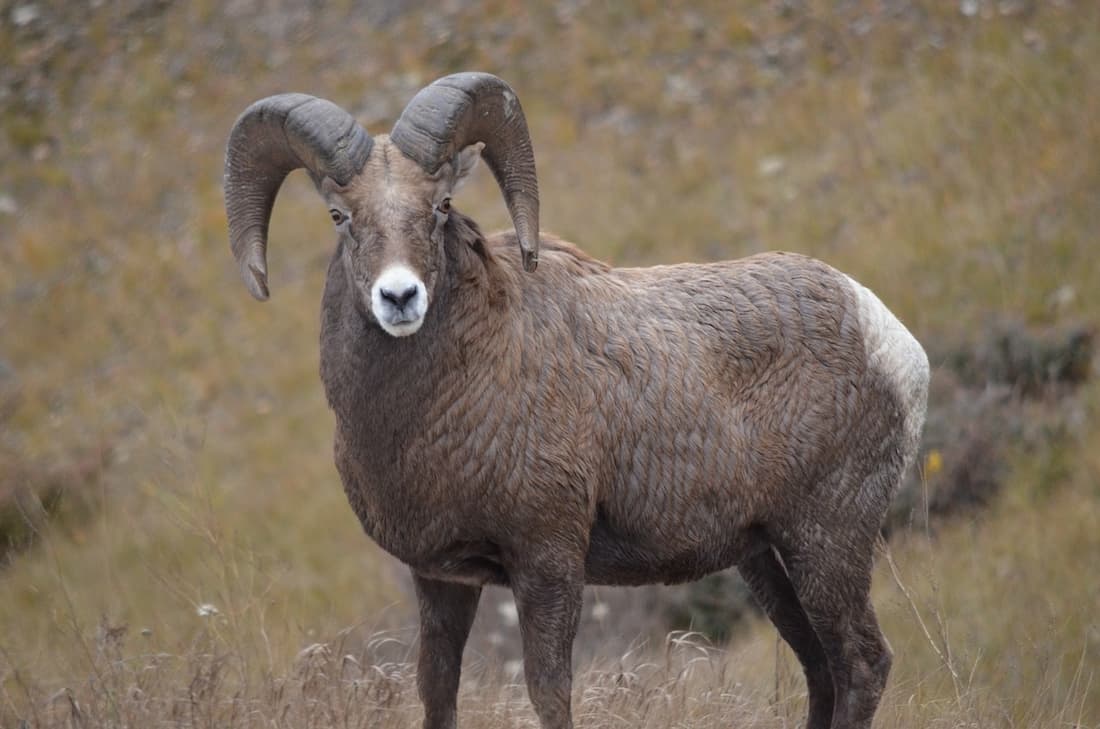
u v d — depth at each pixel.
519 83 78.81
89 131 81.19
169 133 80.56
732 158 70.00
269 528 54.22
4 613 38.22
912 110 67.69
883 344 23.47
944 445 47.97
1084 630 35.72
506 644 41.94
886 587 40.84
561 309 21.77
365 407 20.58
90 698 23.69
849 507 23.17
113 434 62.50
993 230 58.38
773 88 74.12
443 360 20.45
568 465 20.83
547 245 22.84
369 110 77.31
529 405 20.78
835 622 23.08
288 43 84.12
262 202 21.67
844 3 77.62
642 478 21.89
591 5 82.69
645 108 75.31
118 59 85.06
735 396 22.59
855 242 60.94
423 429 20.45
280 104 20.58
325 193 20.39
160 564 42.88
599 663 29.28
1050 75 65.56
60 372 67.75
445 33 82.38
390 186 19.83
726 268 23.62
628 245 65.81
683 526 22.20
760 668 33.06
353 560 51.56
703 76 76.38
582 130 75.06
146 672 24.75
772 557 24.48
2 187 78.75
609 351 21.86
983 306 55.00
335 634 29.34
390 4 85.62
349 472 21.27
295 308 68.94
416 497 20.62
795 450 22.66
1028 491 46.12
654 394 21.92
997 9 72.00
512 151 21.66
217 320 69.69
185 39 85.56
